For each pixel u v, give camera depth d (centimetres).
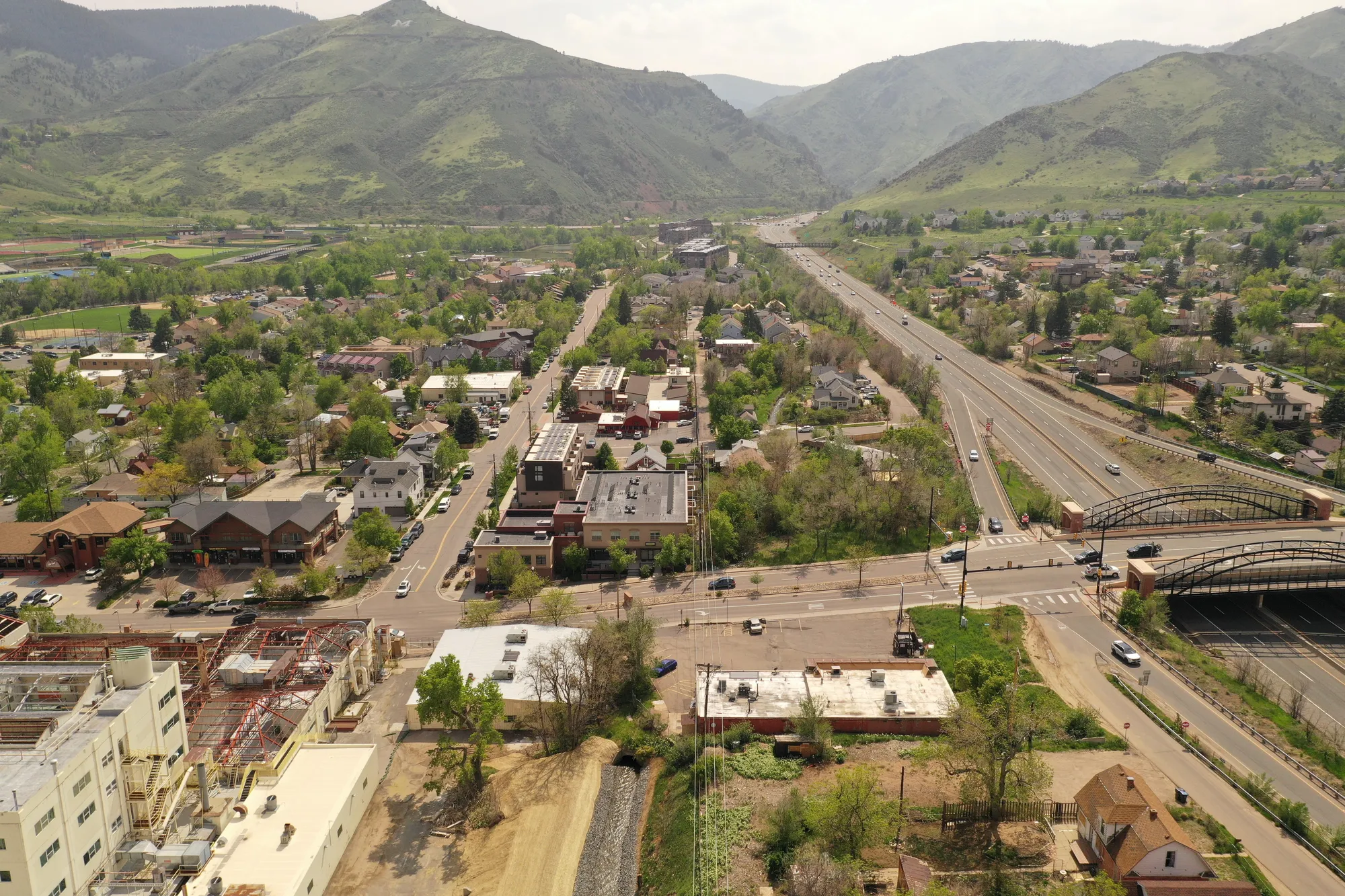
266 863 8538
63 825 7912
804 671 11856
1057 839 8638
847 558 15588
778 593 14375
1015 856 8412
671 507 15862
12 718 8588
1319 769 9994
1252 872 8131
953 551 15475
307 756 10162
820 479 17112
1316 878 8181
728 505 16188
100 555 15838
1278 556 13875
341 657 11988
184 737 10088
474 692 10431
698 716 10700
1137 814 8169
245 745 10350
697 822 9144
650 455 19125
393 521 17625
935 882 7631
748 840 8800
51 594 14862
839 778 8675
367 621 12800
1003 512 17488
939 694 11062
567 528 15512
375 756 10344
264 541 15675
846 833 8481
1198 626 13662
